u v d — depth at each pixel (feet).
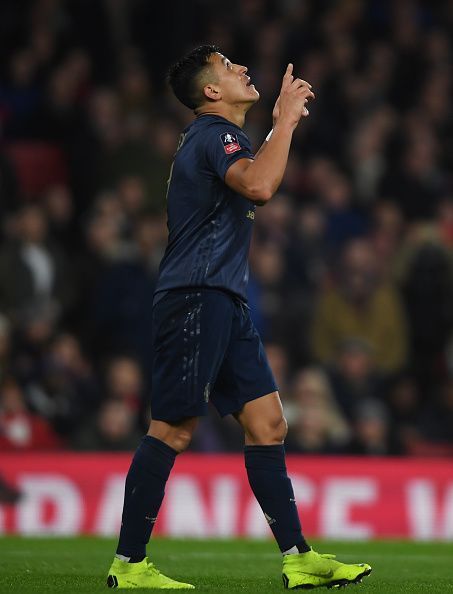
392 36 181.88
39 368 122.11
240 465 107.24
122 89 158.10
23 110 163.43
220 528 105.50
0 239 142.41
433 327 142.92
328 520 107.14
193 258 56.18
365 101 170.91
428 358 143.84
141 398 127.34
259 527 105.60
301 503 107.34
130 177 149.48
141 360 130.21
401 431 124.57
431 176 162.81
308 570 55.93
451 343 143.54
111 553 79.41
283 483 56.59
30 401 120.06
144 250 132.57
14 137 162.71
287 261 142.20
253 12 177.37
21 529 104.83
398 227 154.92
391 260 148.56
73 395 123.13
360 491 107.86
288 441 119.96
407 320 143.64
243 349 56.95
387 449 122.42
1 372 119.03
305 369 134.92
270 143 54.70
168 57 172.04
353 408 126.11
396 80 176.96
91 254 141.08
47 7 167.84
